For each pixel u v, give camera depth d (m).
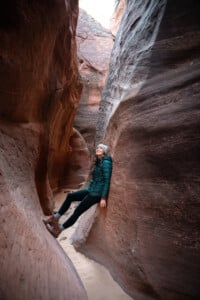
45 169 6.48
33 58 4.54
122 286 3.55
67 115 10.10
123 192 3.60
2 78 3.77
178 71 3.35
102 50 19.66
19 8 3.79
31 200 4.02
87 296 3.49
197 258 2.53
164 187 2.92
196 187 2.64
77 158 13.76
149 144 3.26
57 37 6.03
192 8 3.44
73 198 4.54
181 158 2.83
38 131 5.40
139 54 4.22
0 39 3.52
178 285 2.66
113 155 4.24
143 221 3.09
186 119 2.93
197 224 2.57
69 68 7.91
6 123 4.16
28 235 2.75
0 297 1.64
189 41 3.37
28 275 2.18
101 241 4.41
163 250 2.81
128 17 6.28
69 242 5.57
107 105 6.50
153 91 3.52
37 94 5.26
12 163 3.64
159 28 3.78
